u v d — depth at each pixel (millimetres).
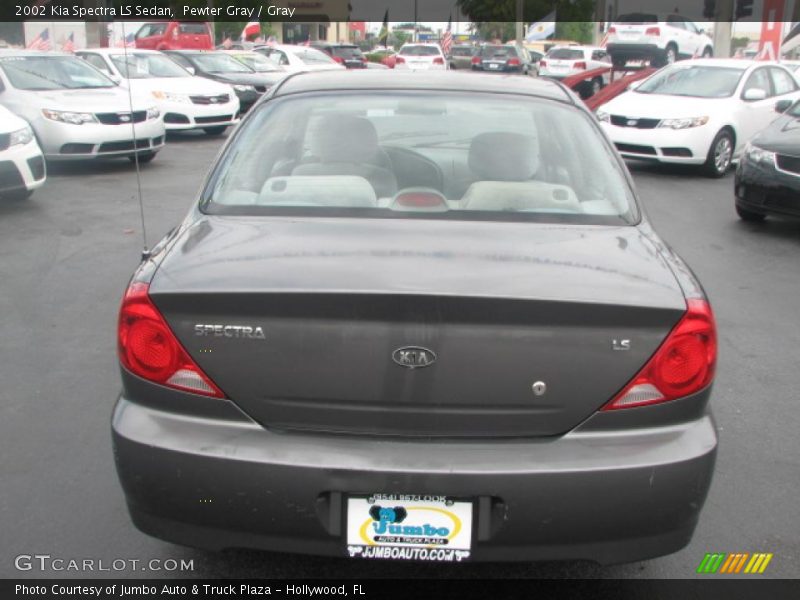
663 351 2639
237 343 2633
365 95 3916
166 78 16328
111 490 3775
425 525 2611
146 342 2695
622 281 2732
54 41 22844
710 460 2684
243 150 3660
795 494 3879
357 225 3143
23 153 9156
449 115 3787
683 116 12586
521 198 3398
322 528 2619
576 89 23172
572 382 2615
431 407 2615
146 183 11305
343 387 2613
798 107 9953
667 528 2664
